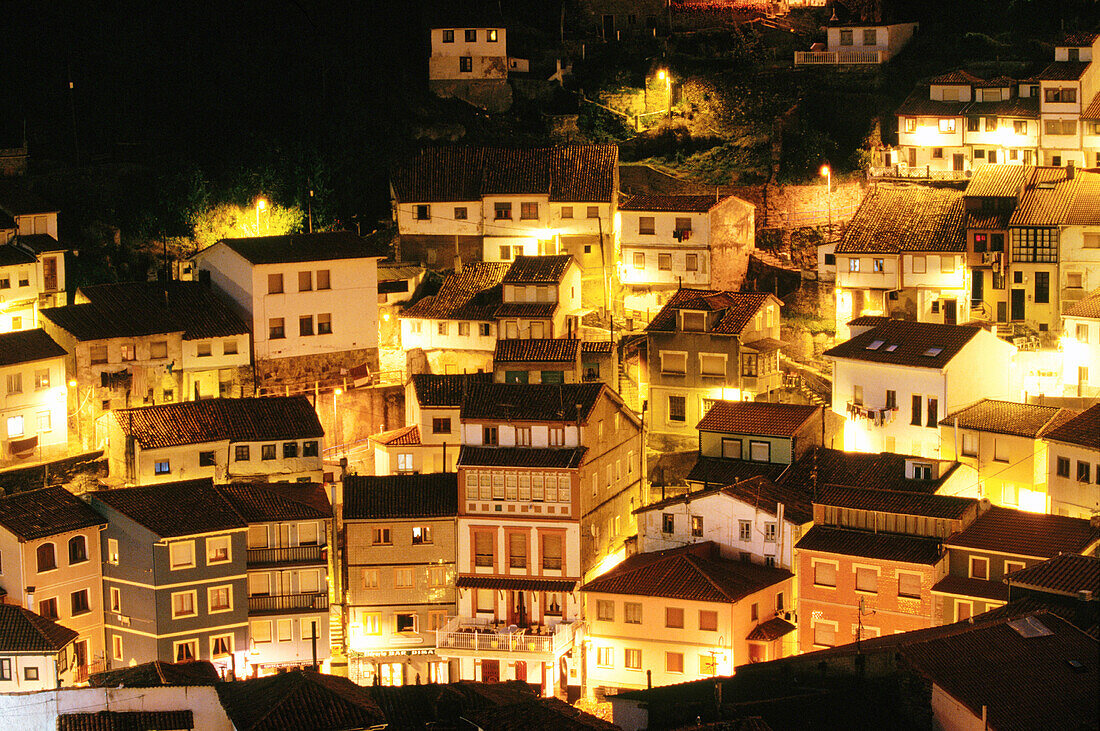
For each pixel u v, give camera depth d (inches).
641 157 5344.5
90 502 3459.6
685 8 5841.5
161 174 4940.9
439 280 4845.0
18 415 3799.2
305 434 3823.8
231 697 2716.5
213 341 4143.7
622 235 4734.3
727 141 5305.1
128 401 4015.8
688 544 3580.2
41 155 5064.0
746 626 3299.7
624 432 3878.0
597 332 4576.8
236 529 3405.5
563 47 5802.2
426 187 4899.1
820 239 4943.4
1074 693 2311.8
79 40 5556.1
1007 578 2839.6
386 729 2645.2
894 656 2440.9
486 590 3599.9
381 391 4269.2
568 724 2491.4
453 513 3612.2
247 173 4958.2
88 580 3408.0
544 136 5462.6
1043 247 4293.8
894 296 4402.1
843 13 5689.0
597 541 3683.6
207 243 4758.9
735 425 3782.0
